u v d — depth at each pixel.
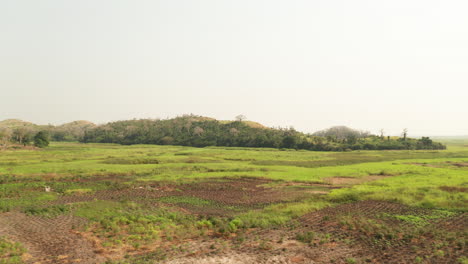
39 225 23.09
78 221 24.23
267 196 35.34
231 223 22.09
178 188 40.62
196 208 29.59
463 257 15.37
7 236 20.22
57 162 68.31
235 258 16.48
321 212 26.38
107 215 25.88
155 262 15.84
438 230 20.34
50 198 33.53
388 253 16.66
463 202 28.11
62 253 17.33
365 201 30.53
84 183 43.16
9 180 44.00
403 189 36.19
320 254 16.88
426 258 15.66
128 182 43.84
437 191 33.81
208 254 17.08
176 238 20.16
